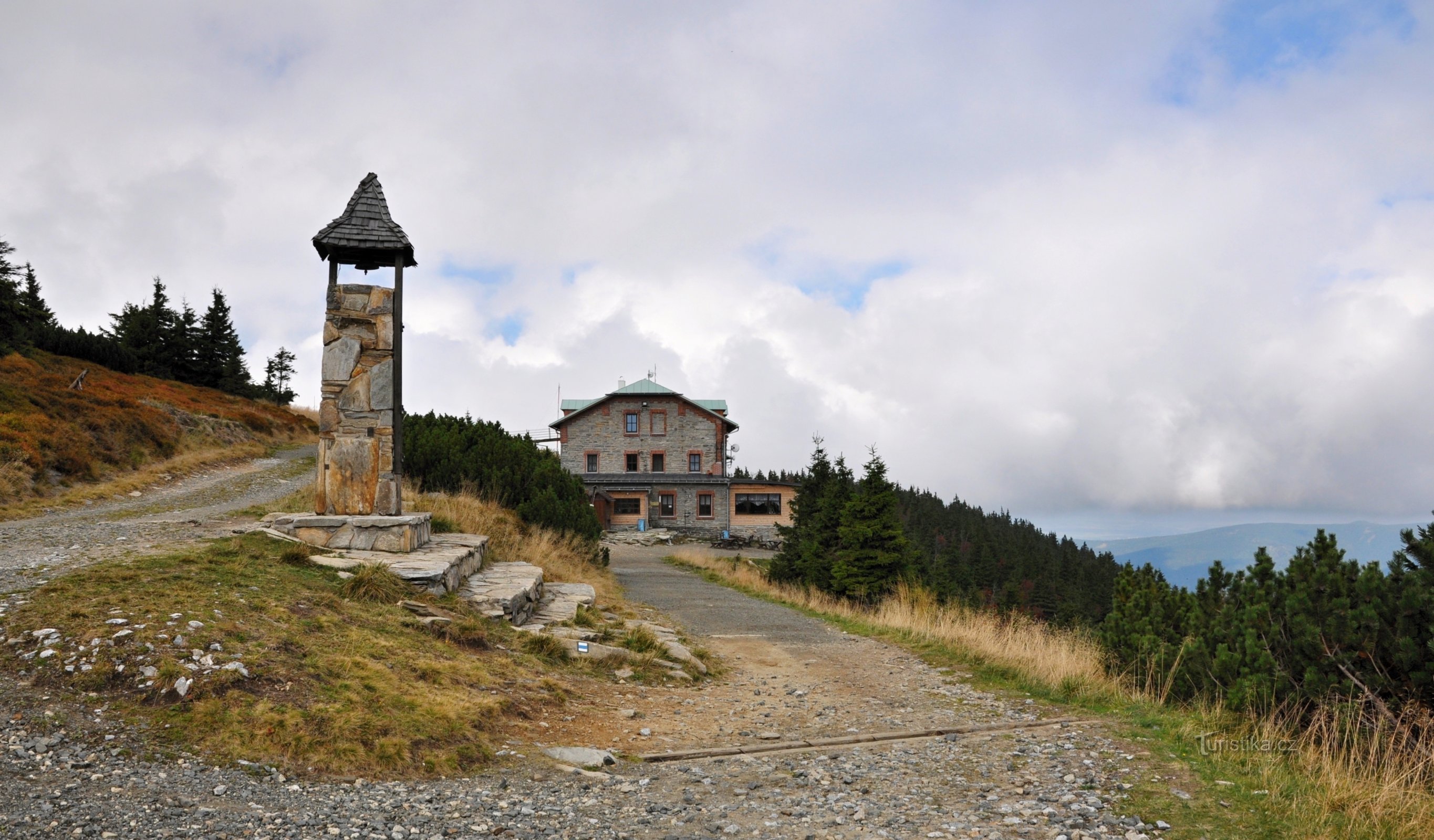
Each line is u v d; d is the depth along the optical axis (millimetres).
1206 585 9719
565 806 5004
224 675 5781
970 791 5609
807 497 24266
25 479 18734
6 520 15359
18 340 33469
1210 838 4652
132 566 8039
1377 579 6891
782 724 7809
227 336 50500
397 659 7164
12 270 34125
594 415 49062
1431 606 6441
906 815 5062
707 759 6449
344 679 6312
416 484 19422
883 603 17359
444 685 6984
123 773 4609
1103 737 7043
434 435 21969
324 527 11055
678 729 7461
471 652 8383
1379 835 4656
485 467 21172
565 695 7938
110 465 23719
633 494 46312
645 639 10758
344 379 11641
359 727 5617
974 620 13656
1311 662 6984
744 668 10875
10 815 3943
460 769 5531
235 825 4152
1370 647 6680
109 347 40406
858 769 6172
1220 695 7691
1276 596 7828
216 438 32875
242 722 5355
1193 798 5328
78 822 3965
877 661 11352
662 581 22188
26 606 6551
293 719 5469
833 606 18188
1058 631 12008
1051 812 5074
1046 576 62281
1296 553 8102
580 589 14250
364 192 11984
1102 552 95625
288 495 22562
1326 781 5523
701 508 47375
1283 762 6160
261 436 37781
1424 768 5523
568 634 10289
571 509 22219
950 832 4754
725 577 24094
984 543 71812
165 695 5508
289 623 7219
